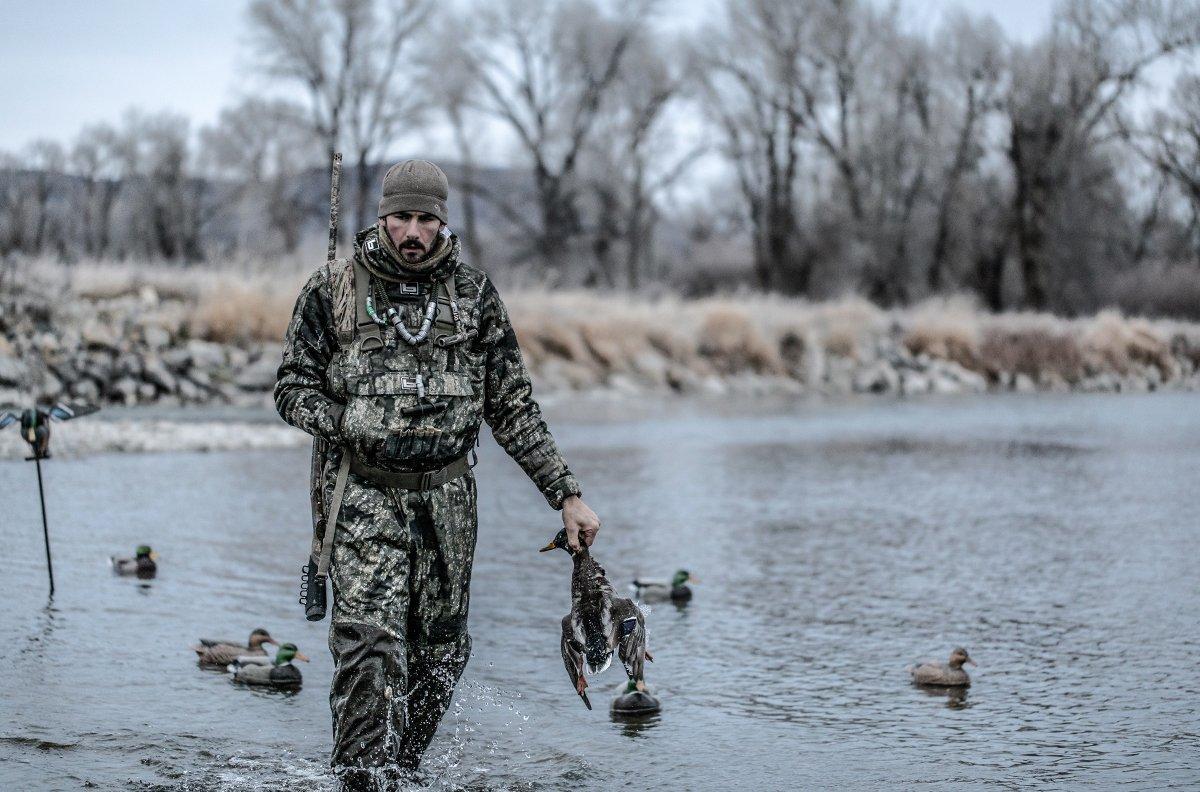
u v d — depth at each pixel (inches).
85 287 973.2
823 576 358.9
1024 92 2073.1
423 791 180.2
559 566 366.3
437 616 173.3
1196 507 493.0
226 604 307.1
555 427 844.0
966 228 2167.8
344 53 2034.9
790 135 2121.1
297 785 182.5
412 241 170.1
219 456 614.9
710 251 2551.7
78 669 244.4
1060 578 353.7
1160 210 2263.8
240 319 999.6
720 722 222.7
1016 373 1475.1
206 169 2333.9
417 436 167.2
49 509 441.4
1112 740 211.2
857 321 1440.7
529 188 2185.0
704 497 521.7
